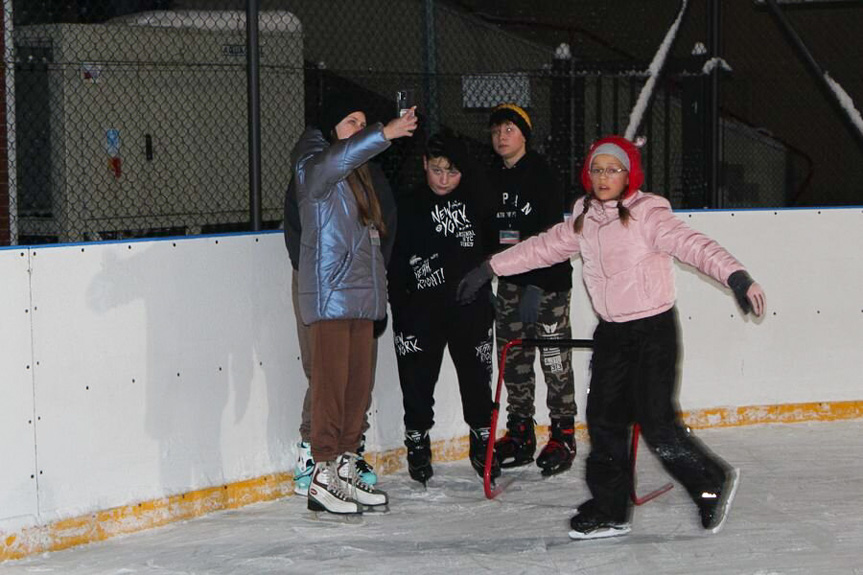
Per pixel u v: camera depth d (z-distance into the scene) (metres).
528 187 7.61
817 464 7.91
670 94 12.51
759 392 9.30
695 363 9.10
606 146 5.96
